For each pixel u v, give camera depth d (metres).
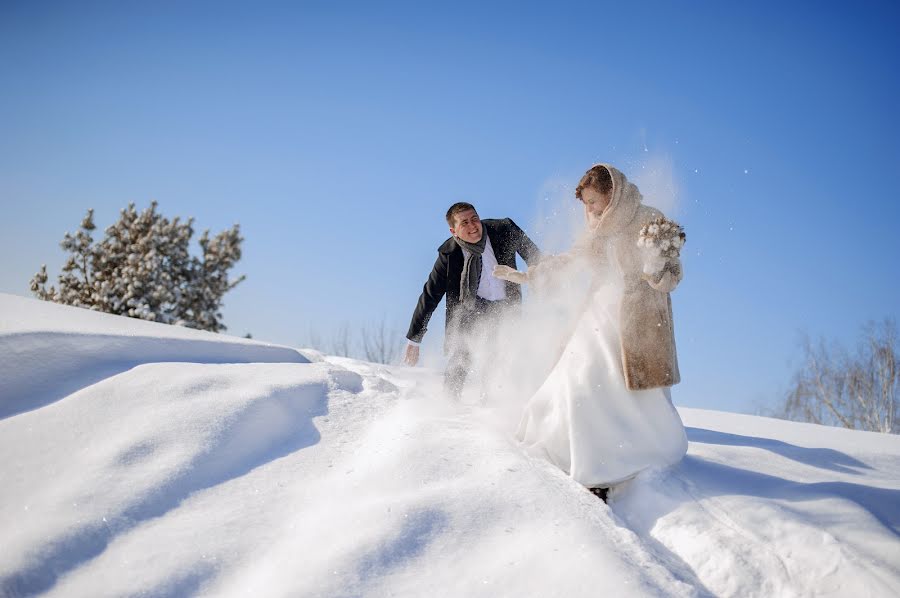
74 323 4.79
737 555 2.64
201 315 16.48
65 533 2.58
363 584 2.42
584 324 3.64
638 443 3.36
